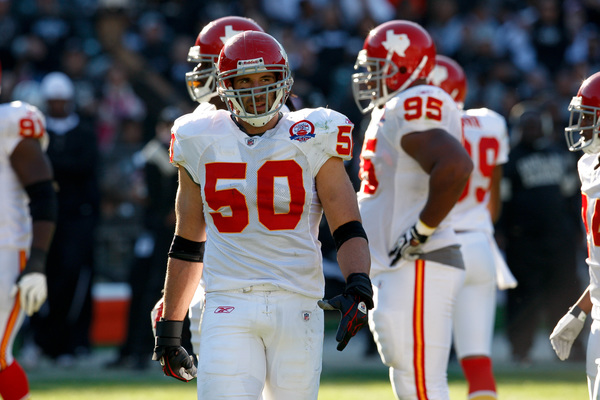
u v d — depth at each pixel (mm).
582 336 32750
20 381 15766
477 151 18203
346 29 45406
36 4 44656
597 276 12656
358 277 11148
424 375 14836
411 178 15078
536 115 31016
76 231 29953
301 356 11570
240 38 11656
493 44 46000
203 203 11812
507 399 22562
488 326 17578
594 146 12758
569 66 46438
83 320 30812
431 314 14867
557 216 30703
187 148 11789
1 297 15711
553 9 47125
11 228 15969
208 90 15109
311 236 11734
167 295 12312
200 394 11508
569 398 22734
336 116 11617
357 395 23125
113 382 26031
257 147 11531
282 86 11555
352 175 33312
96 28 42500
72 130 30078
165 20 44031
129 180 35500
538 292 30891
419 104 14766
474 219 17938
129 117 36750
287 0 47094
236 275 11594
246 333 11492
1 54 43500
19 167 15969
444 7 47094
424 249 14961
